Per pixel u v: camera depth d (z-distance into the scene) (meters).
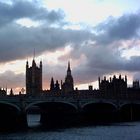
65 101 186.88
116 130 141.62
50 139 110.12
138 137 114.38
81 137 115.25
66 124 190.25
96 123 195.88
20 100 164.75
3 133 131.88
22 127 164.75
